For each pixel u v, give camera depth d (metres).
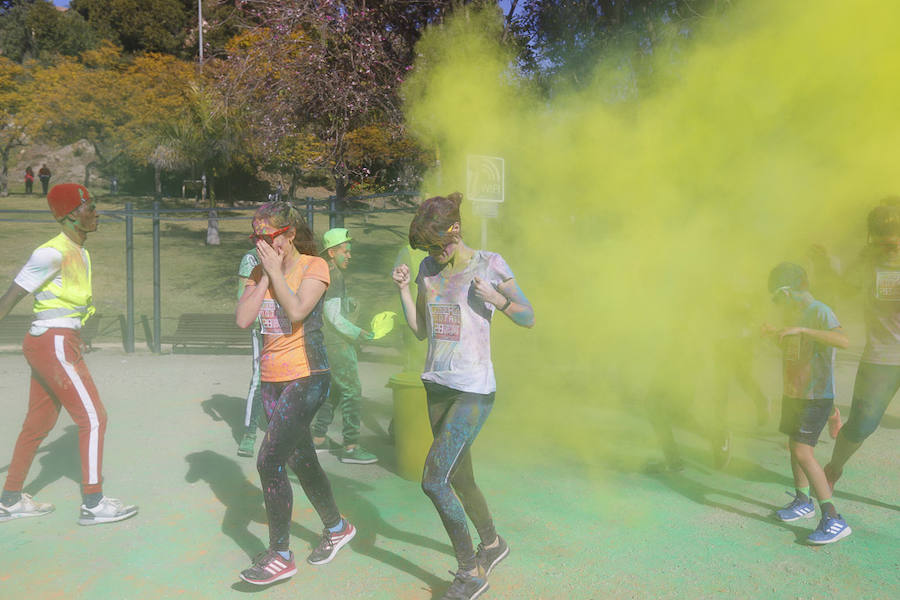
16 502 3.89
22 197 34.31
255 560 3.11
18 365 8.99
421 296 3.10
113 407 6.66
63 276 3.67
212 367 9.05
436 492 2.82
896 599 2.99
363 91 12.97
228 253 20.69
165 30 55.41
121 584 3.13
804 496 3.89
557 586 3.12
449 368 2.93
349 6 12.67
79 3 59.91
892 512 3.99
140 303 14.17
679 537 3.65
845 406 6.72
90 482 3.78
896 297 3.63
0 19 59.81
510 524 3.82
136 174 41.66
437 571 3.27
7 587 3.10
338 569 3.29
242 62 13.52
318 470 3.24
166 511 4.01
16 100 34.25
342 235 4.81
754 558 3.40
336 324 4.70
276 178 40.38
